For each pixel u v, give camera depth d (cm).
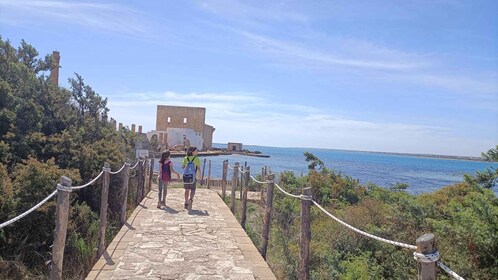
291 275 870
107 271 651
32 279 863
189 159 1277
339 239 1045
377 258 907
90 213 1154
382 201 1392
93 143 1483
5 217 916
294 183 1909
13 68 1511
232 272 671
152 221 1050
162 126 6812
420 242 317
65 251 955
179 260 725
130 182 1545
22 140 1270
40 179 987
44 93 1534
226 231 970
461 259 701
